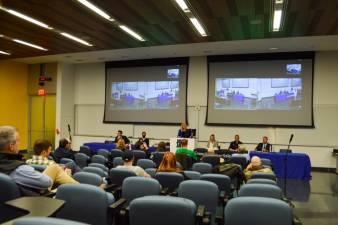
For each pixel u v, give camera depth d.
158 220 2.00
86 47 8.91
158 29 6.93
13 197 2.05
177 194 3.07
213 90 10.41
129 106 11.51
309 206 5.20
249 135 10.05
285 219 1.99
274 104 9.82
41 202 1.57
